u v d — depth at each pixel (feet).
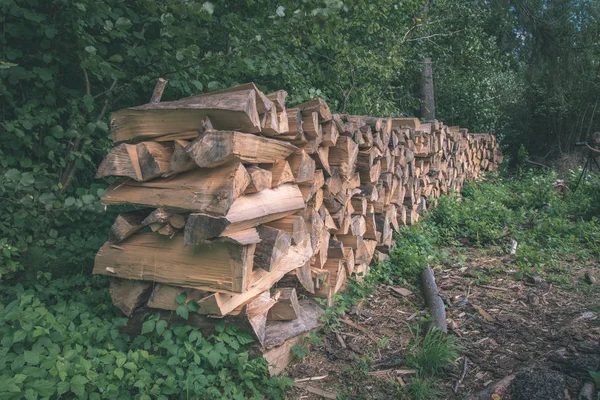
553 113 51.49
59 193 12.84
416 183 22.40
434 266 18.10
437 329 12.04
